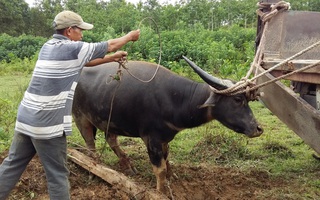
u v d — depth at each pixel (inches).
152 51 716.0
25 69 813.2
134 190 175.0
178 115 176.6
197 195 191.2
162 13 1482.5
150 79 178.1
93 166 197.8
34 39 1178.6
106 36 957.2
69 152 214.4
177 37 799.7
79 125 217.8
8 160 147.9
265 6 218.1
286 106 174.1
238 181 206.5
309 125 163.2
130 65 189.5
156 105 177.0
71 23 142.1
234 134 270.4
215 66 621.9
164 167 184.4
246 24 1723.7
